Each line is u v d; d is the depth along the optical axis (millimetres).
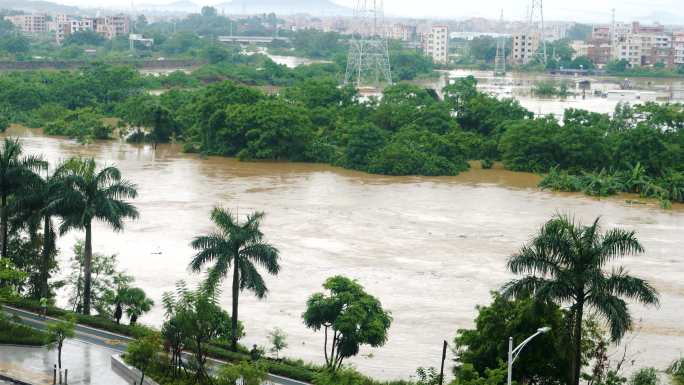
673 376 73250
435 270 116188
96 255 97938
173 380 67938
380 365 82312
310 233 134875
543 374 68125
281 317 95000
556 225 65438
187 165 197000
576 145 195000
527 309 66500
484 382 61875
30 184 89000
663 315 99812
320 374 69062
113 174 87812
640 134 191875
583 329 73062
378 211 152875
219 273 77000
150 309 90312
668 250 130500
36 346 75875
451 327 94125
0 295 82625
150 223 137125
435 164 195250
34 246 92375
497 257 123688
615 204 167750
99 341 78438
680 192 172250
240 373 64375
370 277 112125
